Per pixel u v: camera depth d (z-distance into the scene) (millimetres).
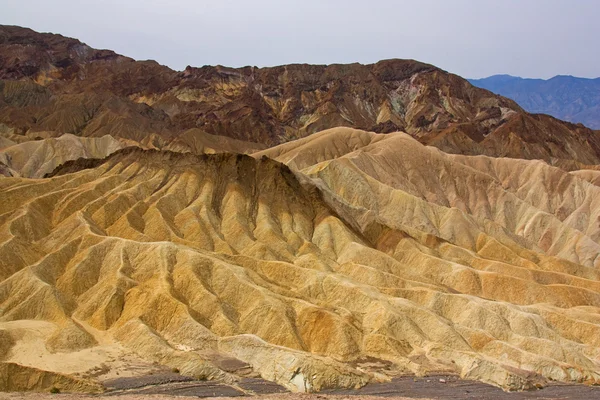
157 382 66125
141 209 113750
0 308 80500
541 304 102062
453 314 92750
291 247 112062
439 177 194500
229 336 76750
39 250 97250
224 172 126750
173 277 86625
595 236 180750
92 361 70375
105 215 109562
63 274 89438
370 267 103125
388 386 69500
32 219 103875
